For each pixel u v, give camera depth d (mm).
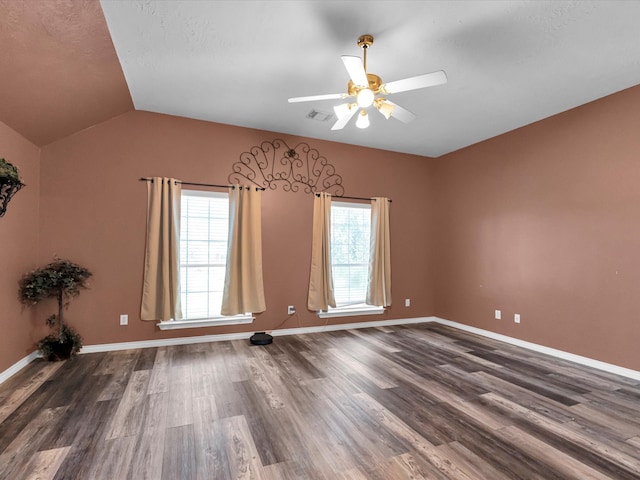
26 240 3252
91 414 2352
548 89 3303
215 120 4195
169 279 3887
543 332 3924
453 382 2992
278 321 4523
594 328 3436
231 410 2432
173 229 3920
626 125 3236
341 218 5047
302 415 2371
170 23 2367
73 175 3646
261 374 3119
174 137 4055
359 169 5113
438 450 1978
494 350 3984
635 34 2453
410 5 2189
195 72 3047
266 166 4504
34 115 2986
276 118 4113
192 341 4090
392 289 5324
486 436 2133
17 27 2092
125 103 3635
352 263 5105
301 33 2486
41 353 3371
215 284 4230
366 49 2635
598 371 3309
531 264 4090
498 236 4535
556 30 2426
